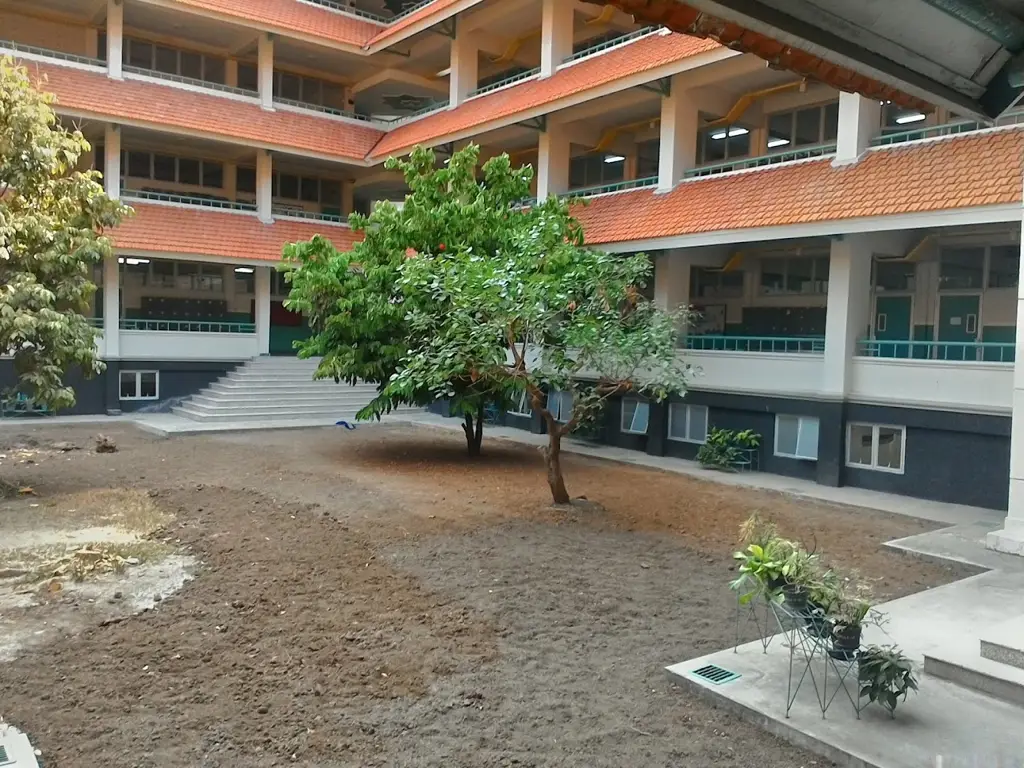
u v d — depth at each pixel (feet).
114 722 17.76
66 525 35.76
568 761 16.52
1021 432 34.09
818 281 66.08
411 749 16.89
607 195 66.54
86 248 42.88
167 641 22.53
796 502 45.73
